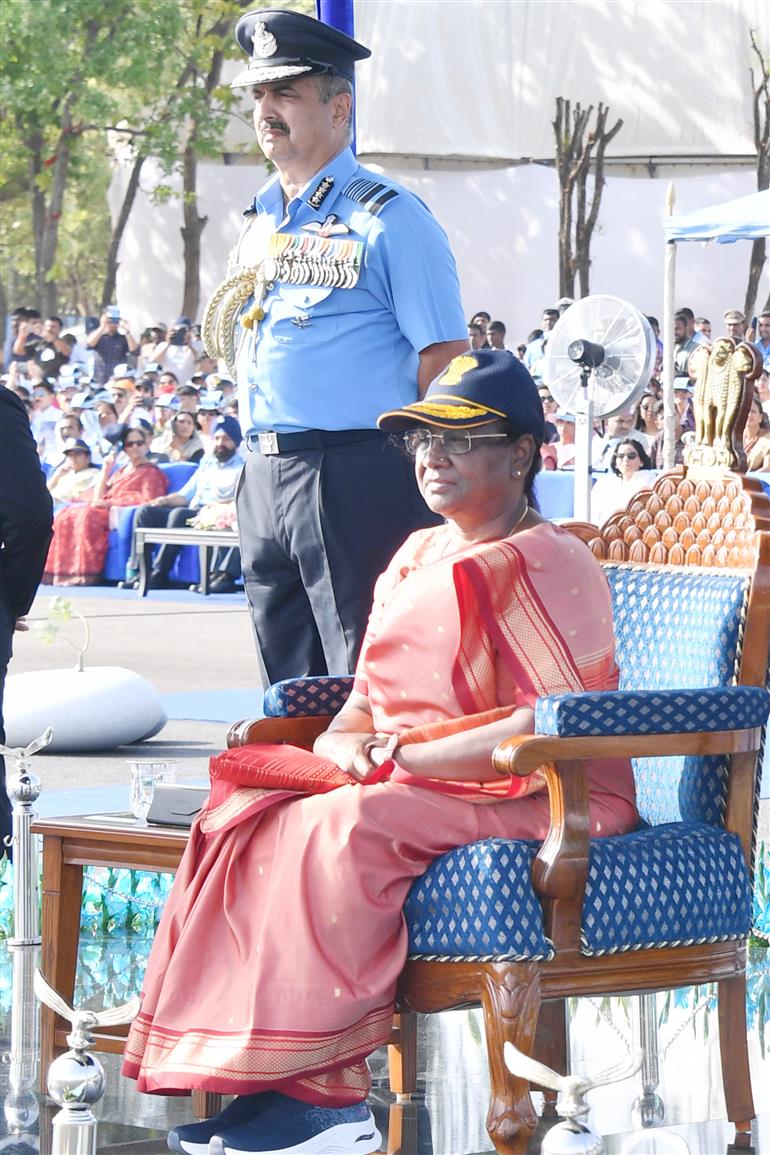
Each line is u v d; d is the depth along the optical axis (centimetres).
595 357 2625
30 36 7169
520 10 5556
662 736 945
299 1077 908
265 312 1302
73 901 1140
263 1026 908
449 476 992
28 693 2325
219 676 3061
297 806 951
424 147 5606
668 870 954
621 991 944
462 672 980
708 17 5447
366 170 1302
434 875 928
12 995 1347
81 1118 682
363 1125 928
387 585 1041
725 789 1005
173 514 4456
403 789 951
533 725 951
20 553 1523
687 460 1106
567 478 3775
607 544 1128
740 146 5522
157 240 7750
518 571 975
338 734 992
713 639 1040
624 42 5503
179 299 7712
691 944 965
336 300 1275
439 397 995
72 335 6219
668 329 3553
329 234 1280
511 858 913
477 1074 1202
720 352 1084
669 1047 1277
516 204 5716
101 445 5062
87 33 7500
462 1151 1038
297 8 7600
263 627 1356
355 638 1293
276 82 1273
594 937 922
